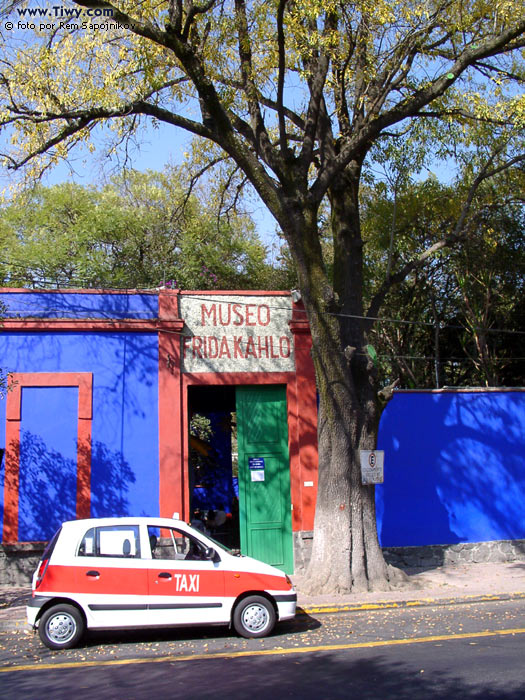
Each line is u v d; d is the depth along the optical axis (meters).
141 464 12.75
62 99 11.55
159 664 7.45
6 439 12.43
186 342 13.41
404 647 7.89
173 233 21.50
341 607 10.37
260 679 6.63
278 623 9.56
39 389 12.70
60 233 21.25
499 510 14.60
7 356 12.67
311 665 7.16
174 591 8.53
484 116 13.38
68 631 8.28
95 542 8.61
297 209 11.72
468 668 6.81
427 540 14.07
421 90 12.57
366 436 11.94
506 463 14.83
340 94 13.68
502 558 14.41
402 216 18.11
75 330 12.91
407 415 14.41
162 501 12.64
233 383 13.45
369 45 12.89
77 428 12.68
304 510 13.28
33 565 12.16
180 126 11.84
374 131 12.27
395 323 20.25
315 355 11.84
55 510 12.37
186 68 11.09
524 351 20.11
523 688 6.06
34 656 7.99
